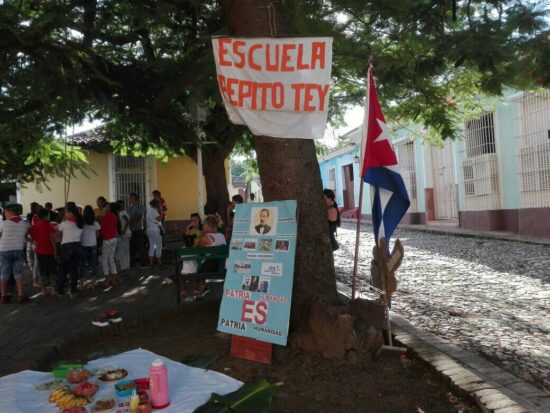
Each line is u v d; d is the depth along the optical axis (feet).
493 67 19.83
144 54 27.76
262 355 14.78
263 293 15.10
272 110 14.33
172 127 29.96
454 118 37.32
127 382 12.94
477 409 11.66
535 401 12.09
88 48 21.61
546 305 22.06
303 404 12.35
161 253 39.40
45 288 28.50
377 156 15.25
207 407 11.79
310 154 16.30
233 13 16.80
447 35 20.58
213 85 25.89
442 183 64.08
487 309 21.95
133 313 22.95
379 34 21.93
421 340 16.07
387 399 12.48
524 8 18.04
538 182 44.19
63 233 27.55
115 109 26.99
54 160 38.22
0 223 27.73
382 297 15.44
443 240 48.65
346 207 101.09
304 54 14.06
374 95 15.33
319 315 14.74
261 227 15.81
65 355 17.46
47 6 20.22
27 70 18.63
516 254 36.14
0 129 25.94
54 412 11.86
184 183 61.41
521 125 46.16
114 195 58.39
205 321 20.54
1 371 15.14
